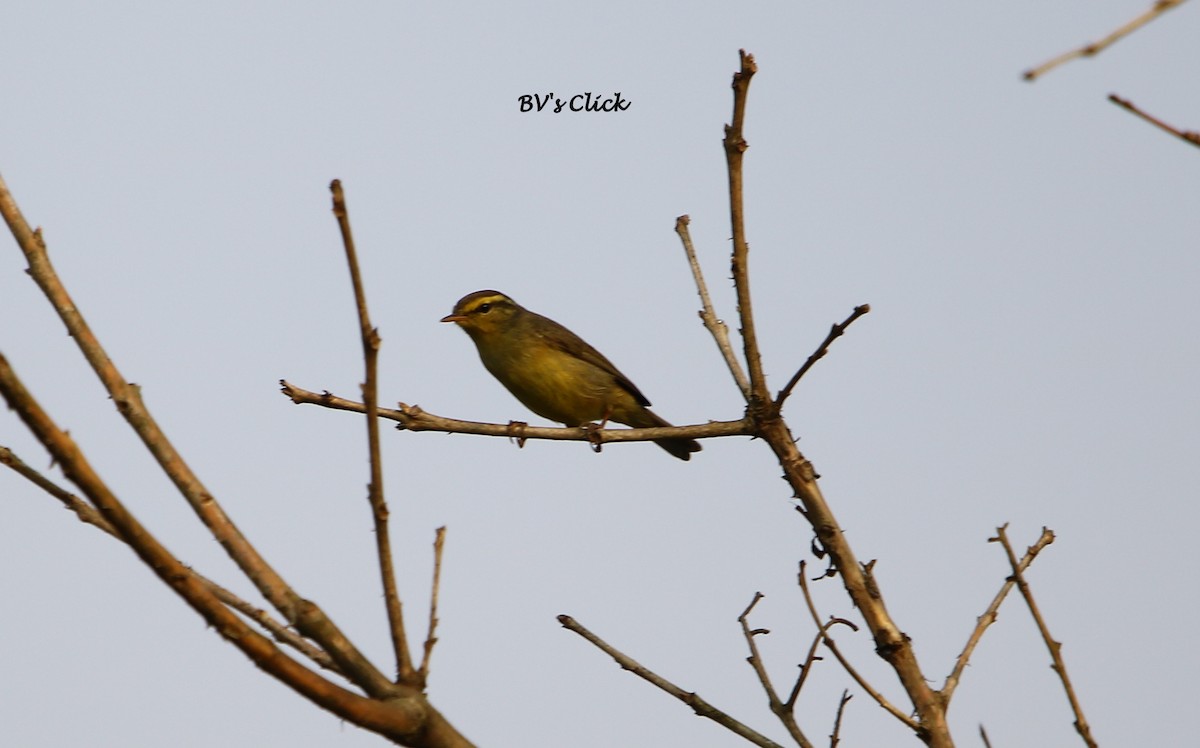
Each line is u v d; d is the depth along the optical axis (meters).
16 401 6.11
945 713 10.12
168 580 6.43
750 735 10.09
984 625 10.34
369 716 7.00
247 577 7.48
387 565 7.56
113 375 7.98
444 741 7.31
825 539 11.42
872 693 9.90
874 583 10.77
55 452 6.21
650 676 10.34
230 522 7.68
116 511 6.29
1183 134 5.86
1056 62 4.87
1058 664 9.85
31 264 8.16
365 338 7.48
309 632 7.38
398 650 7.50
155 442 7.81
